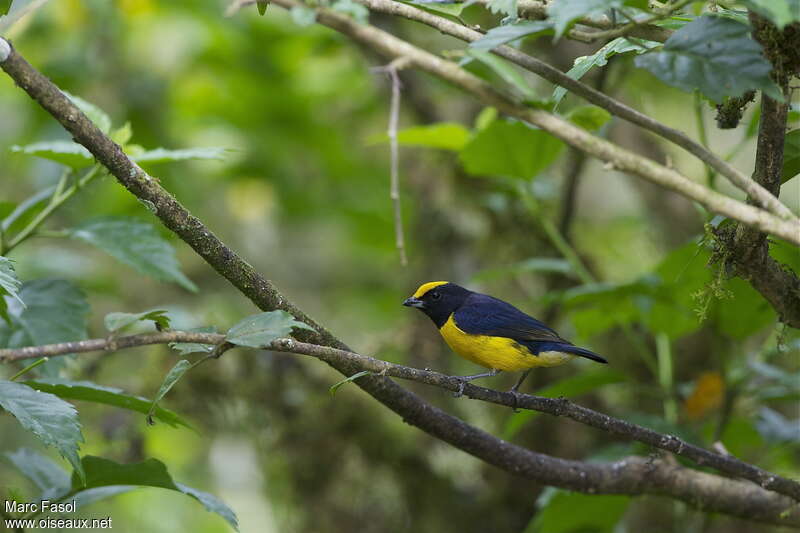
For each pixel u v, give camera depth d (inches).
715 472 335.6
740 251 229.3
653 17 179.0
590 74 474.6
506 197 494.6
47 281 302.7
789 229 177.9
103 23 581.0
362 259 674.2
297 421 474.6
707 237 232.4
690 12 246.2
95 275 483.5
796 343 338.6
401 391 259.9
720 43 180.1
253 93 640.4
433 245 545.6
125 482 247.4
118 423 448.5
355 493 480.1
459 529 477.1
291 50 628.1
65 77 571.5
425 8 219.8
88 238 310.0
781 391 361.7
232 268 224.8
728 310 343.3
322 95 636.7
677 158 548.4
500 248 525.0
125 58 590.9
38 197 330.6
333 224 673.0
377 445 477.7
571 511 361.1
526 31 183.0
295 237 677.3
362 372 216.2
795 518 304.2
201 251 221.3
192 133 627.5
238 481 565.3
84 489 249.4
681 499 312.2
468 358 353.1
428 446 487.5
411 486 480.7
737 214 179.5
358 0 211.9
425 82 553.9
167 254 314.5
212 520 550.9
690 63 179.8
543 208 502.0
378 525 479.5
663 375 387.2
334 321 621.3
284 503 485.4
